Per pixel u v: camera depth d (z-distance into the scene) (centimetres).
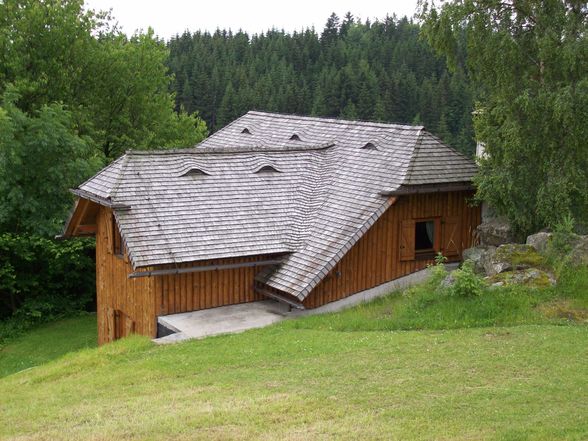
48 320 3262
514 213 2377
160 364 1753
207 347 1880
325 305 2305
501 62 2316
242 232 2358
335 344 1780
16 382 1819
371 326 1956
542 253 2170
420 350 1664
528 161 2361
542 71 2314
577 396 1309
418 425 1216
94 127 4244
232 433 1236
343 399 1370
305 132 3173
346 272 2330
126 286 2450
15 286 3281
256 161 2653
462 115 6881
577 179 2264
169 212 2330
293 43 9000
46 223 3209
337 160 2733
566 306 1917
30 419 1427
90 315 3338
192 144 4803
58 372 1828
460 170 2488
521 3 2352
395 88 7088
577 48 2178
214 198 2444
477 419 1227
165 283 2264
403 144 2567
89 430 1307
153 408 1405
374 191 2406
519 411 1250
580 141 2239
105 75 4228
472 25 2375
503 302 1944
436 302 2017
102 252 2625
